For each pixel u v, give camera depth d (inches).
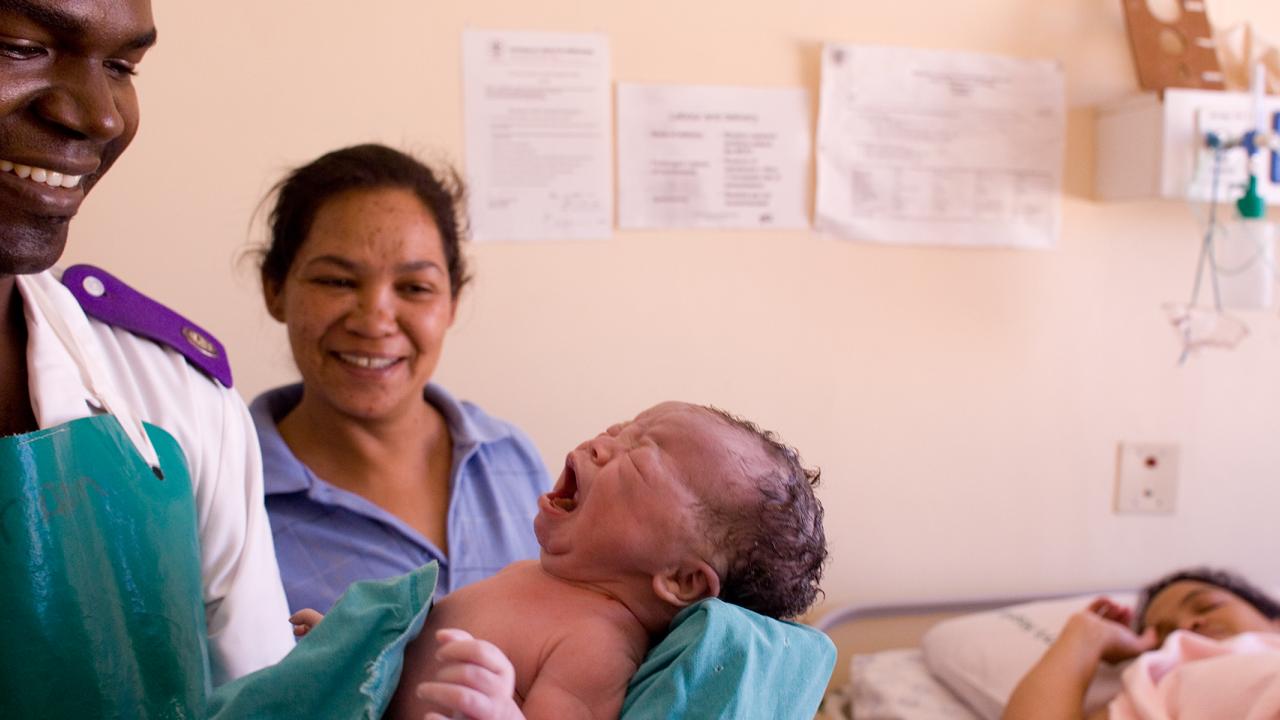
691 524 31.9
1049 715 60.4
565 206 70.0
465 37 67.7
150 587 29.8
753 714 27.5
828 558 39.0
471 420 53.9
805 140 74.0
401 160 49.6
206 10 63.5
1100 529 82.4
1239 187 74.3
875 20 75.0
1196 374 83.0
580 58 69.6
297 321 47.3
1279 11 83.0
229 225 64.8
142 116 62.8
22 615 27.2
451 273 51.9
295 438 50.4
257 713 27.8
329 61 65.8
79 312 32.1
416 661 30.1
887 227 76.0
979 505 79.7
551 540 33.6
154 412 33.2
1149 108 74.2
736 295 73.6
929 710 67.2
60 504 28.1
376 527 48.3
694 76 71.8
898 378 77.2
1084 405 81.1
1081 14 78.9
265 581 36.2
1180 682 61.1
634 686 29.1
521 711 27.9
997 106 77.5
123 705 28.8
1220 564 84.7
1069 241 79.8
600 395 71.7
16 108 24.6
